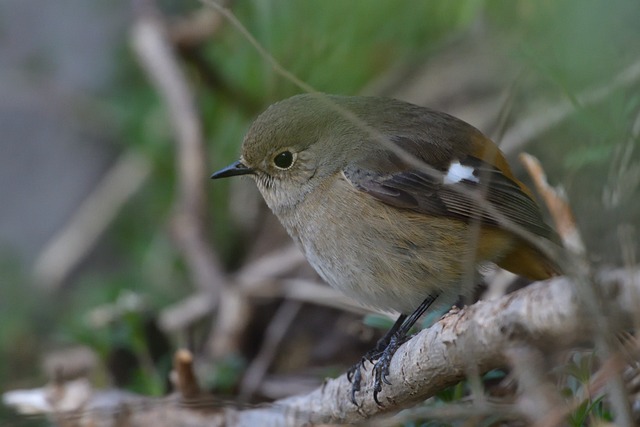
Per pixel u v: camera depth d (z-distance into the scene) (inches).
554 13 374.3
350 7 537.3
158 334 461.1
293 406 343.6
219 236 595.8
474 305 251.0
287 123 359.3
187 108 584.1
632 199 308.3
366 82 551.5
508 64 479.2
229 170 371.6
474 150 350.6
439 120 360.5
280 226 562.6
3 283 647.8
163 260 612.1
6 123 715.4
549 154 432.8
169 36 603.2
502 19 487.5
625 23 344.5
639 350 234.7
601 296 217.9
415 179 339.3
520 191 343.3
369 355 336.5
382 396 308.3
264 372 465.4
